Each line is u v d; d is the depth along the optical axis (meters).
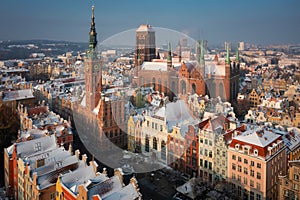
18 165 82.94
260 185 86.94
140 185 98.69
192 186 94.56
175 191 96.00
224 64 196.38
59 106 167.75
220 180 96.94
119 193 60.44
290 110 163.75
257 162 86.88
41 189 70.44
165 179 101.88
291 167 81.31
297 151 106.44
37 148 89.50
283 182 83.00
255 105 198.38
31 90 180.38
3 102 160.88
